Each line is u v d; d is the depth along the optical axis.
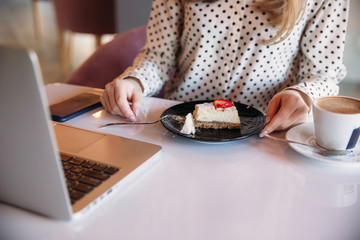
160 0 1.09
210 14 1.00
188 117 0.73
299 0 0.91
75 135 0.72
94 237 0.47
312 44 1.00
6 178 0.49
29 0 6.57
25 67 0.37
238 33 1.00
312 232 0.48
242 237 0.47
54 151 0.42
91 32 3.31
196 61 1.07
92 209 0.52
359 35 2.89
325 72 1.00
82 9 3.20
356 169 0.64
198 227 0.49
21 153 0.45
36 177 0.46
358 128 0.64
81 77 1.31
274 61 1.03
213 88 1.10
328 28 0.98
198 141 0.70
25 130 0.42
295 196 0.56
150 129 0.78
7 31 4.91
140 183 0.59
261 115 0.81
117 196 0.55
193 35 1.04
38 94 0.39
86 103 0.90
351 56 2.96
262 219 0.50
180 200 0.54
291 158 0.67
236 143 0.72
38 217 0.50
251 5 0.97
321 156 0.65
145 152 0.65
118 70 1.37
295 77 1.10
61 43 3.53
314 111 0.68
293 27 0.94
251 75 1.04
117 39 1.41
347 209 0.53
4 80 0.39
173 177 0.60
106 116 0.86
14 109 0.41
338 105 0.67
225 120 0.76
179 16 1.08
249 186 0.58
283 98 0.81
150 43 1.13
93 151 0.65
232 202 0.54
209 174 0.61
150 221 0.50
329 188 0.58
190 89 1.12
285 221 0.50
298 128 0.77
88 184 0.55
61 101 0.92
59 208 0.48
